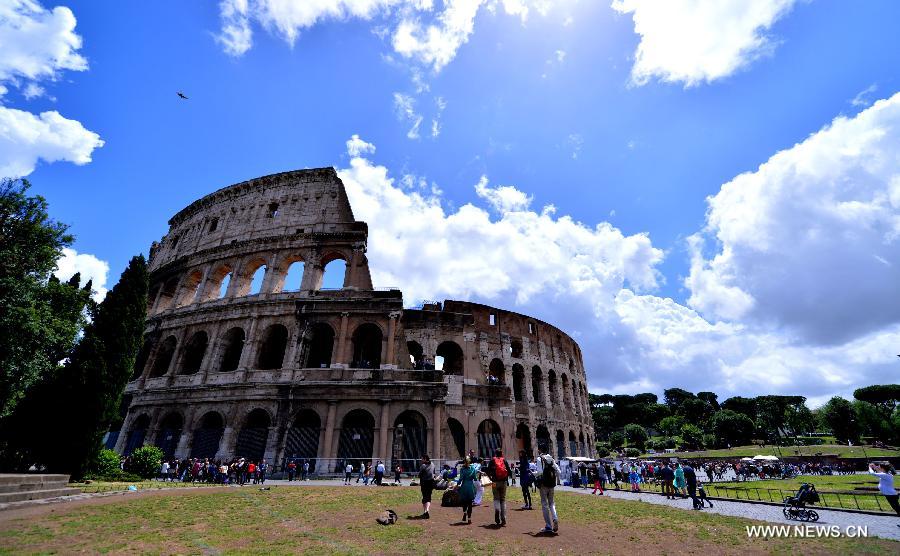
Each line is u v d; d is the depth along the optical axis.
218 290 57.66
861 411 115.19
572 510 22.77
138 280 38.62
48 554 12.48
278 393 44.06
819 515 21.92
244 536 15.60
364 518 19.44
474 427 55.53
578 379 82.88
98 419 32.59
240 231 60.12
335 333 48.03
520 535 16.14
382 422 42.50
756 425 141.75
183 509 20.89
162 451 43.84
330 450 41.44
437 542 14.91
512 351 70.50
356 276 52.38
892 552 13.89
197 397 46.50
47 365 34.81
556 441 66.50
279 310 49.59
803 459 82.62
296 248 54.62
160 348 54.25
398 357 47.41
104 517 18.14
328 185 60.22
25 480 22.31
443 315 60.00
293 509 21.62
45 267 36.75
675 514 21.80
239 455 42.69
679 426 156.62
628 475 46.31
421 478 20.00
